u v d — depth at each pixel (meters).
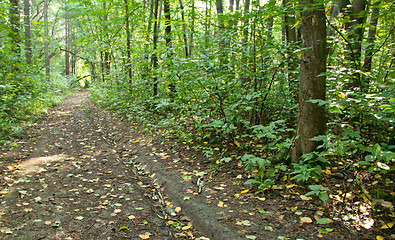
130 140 6.07
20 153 5.01
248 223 2.66
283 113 5.39
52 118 9.21
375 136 4.23
